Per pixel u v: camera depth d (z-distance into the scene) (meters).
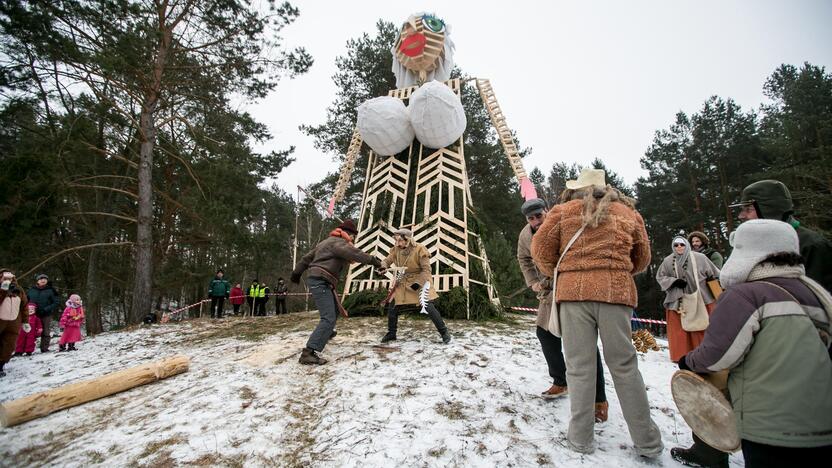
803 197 15.25
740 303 1.68
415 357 4.35
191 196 12.90
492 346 4.83
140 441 2.79
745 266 1.76
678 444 2.56
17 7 9.08
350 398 3.29
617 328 2.34
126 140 13.34
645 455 2.30
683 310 4.19
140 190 11.55
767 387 1.55
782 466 1.52
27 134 13.28
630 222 2.45
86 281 15.55
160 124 12.16
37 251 11.82
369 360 4.28
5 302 5.51
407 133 8.35
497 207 16.56
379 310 7.41
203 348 5.59
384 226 8.30
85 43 10.51
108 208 14.71
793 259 1.71
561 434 2.66
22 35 9.55
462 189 8.01
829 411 1.46
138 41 9.74
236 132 14.15
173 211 15.10
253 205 13.62
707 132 21.55
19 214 9.71
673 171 23.12
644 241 2.53
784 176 16.31
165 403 3.46
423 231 7.92
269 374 3.94
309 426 2.89
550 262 2.66
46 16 9.36
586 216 2.44
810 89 17.92
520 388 3.44
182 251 16.84
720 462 2.15
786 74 21.88
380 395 3.32
